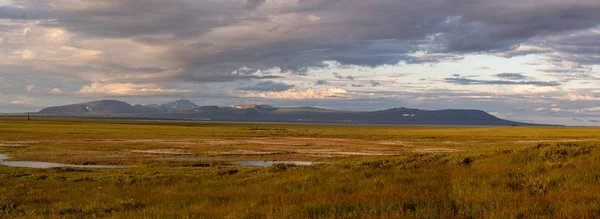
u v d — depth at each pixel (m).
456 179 18.05
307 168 28.36
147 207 15.61
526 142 88.62
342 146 77.81
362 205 12.55
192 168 41.38
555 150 23.73
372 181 19.45
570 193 13.34
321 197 15.20
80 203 18.09
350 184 19.30
